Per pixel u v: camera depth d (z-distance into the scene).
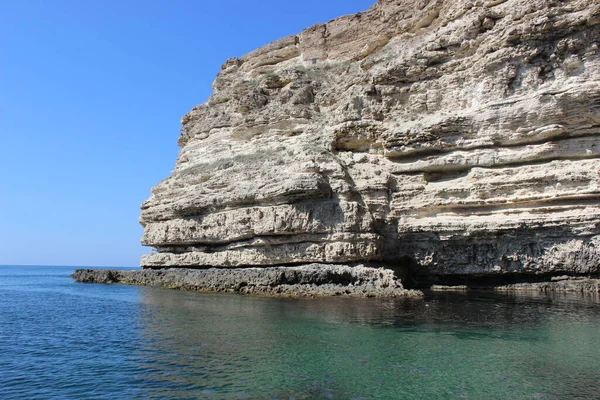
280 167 35.78
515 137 30.25
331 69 43.75
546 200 29.00
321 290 28.67
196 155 45.94
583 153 28.73
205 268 39.56
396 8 40.53
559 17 29.22
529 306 23.11
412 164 33.72
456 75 33.53
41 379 12.69
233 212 36.22
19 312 25.86
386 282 29.17
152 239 43.84
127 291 36.31
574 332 16.80
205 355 14.18
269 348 14.84
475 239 30.91
